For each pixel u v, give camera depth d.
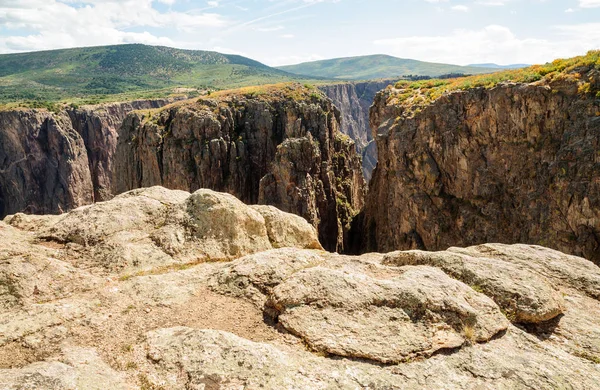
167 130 104.38
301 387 8.97
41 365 9.16
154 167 103.12
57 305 11.82
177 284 13.71
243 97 109.69
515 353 10.71
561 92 45.03
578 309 13.33
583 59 47.28
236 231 17.92
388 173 63.53
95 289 13.14
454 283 12.67
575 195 41.84
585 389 9.52
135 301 12.61
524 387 9.38
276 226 20.77
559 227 43.41
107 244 15.71
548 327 12.42
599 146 41.16
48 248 15.15
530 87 46.84
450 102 54.16
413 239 56.31
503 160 49.66
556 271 15.54
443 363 10.03
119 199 19.08
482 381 9.52
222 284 13.78
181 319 11.86
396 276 13.66
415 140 56.78
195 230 17.23
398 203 58.97
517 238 47.41
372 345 10.37
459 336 10.91
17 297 12.12
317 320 11.25
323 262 15.12
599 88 42.84
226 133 101.00
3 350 10.04
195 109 102.44
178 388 8.95
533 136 47.06
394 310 11.42
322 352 10.30
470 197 52.38
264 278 13.84
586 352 11.37
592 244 40.78
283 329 11.39
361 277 12.59
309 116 96.38
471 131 52.34
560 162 43.59
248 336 11.17
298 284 12.42
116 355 10.18
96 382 8.84
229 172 99.31
